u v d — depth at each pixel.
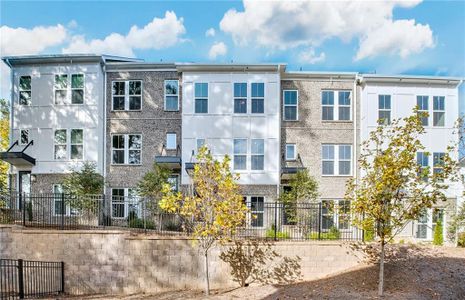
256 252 11.48
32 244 11.62
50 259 11.52
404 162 8.65
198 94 17.95
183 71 17.97
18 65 18.09
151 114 18.66
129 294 11.03
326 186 18.59
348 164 18.80
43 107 17.92
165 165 17.52
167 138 18.61
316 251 11.54
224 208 9.58
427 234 17.39
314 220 13.60
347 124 18.92
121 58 19.03
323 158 18.81
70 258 11.51
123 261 11.45
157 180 16.11
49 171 17.66
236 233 12.07
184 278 11.38
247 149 17.64
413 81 18.38
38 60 17.84
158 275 11.39
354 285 9.90
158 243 11.45
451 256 11.73
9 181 18.28
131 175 18.39
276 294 9.66
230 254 11.46
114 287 11.39
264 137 17.67
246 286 11.27
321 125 18.91
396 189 9.03
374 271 10.73
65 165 17.64
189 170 14.88
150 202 14.29
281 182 18.30
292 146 18.89
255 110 17.86
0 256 11.64
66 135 17.81
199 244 11.38
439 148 18.23
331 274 11.35
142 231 12.38
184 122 17.75
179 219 14.09
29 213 14.09
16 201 13.52
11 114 18.00
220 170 10.16
